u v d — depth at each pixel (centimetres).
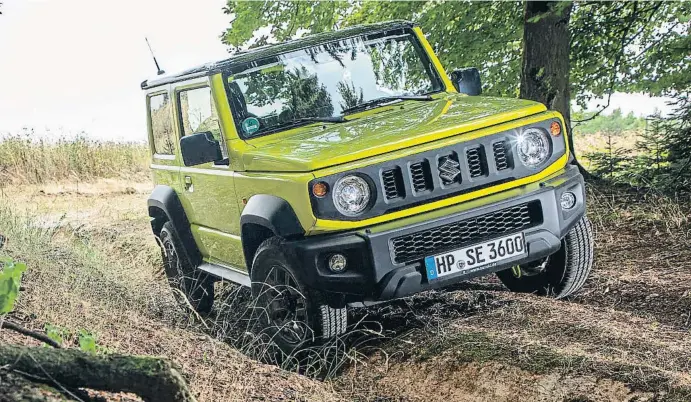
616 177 1252
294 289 589
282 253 574
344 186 557
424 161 570
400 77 706
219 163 666
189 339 589
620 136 2059
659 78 1330
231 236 678
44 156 1938
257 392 505
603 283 709
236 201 646
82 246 835
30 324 514
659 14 1373
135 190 1884
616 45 1395
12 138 1977
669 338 558
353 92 682
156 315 713
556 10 1193
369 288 558
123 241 1096
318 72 681
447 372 541
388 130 597
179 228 764
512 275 707
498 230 582
